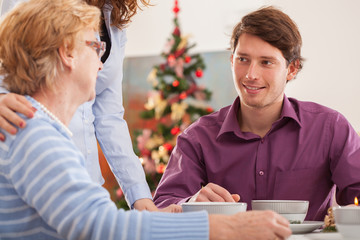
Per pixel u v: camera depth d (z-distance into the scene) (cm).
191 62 500
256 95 155
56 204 84
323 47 313
